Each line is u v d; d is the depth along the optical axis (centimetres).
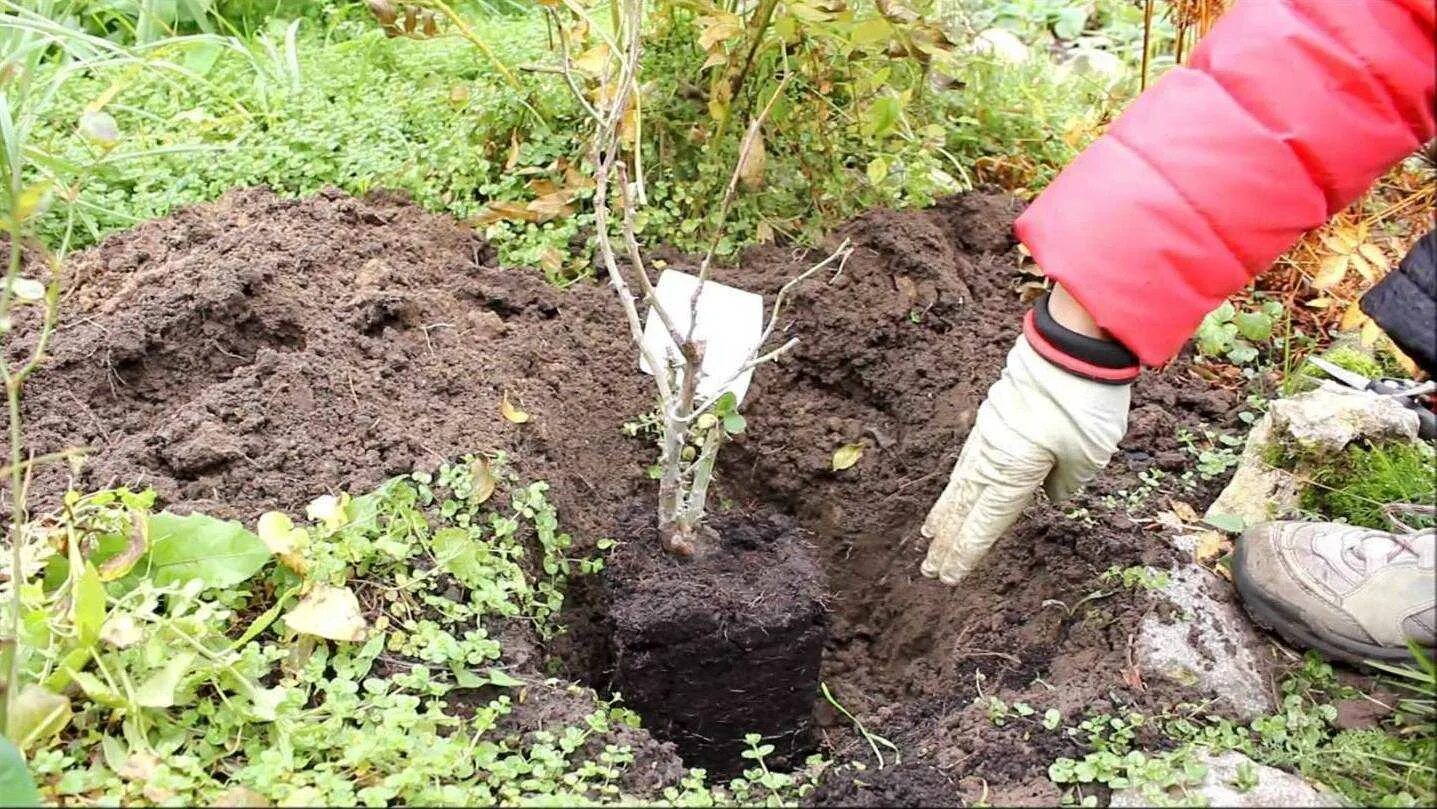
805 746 240
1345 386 265
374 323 266
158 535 208
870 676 264
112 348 254
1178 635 222
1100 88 372
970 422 272
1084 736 207
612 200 311
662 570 233
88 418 249
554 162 313
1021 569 248
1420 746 204
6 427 243
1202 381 288
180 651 197
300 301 267
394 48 371
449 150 323
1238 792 192
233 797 178
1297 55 184
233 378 250
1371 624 212
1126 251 189
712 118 307
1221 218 188
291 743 192
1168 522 248
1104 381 198
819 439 284
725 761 237
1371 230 313
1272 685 220
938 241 304
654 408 273
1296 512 247
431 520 227
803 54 306
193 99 358
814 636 229
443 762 188
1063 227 194
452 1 373
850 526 277
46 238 303
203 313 261
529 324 284
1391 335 203
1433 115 187
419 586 217
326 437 240
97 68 358
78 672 190
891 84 330
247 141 335
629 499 262
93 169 318
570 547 247
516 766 195
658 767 205
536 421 257
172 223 295
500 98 327
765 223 307
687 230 305
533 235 305
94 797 183
